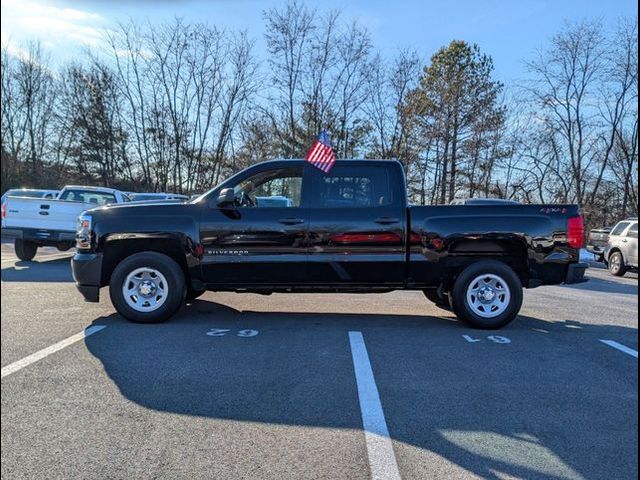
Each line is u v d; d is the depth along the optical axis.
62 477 2.78
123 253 6.56
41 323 6.27
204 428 3.41
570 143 31.95
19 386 4.10
